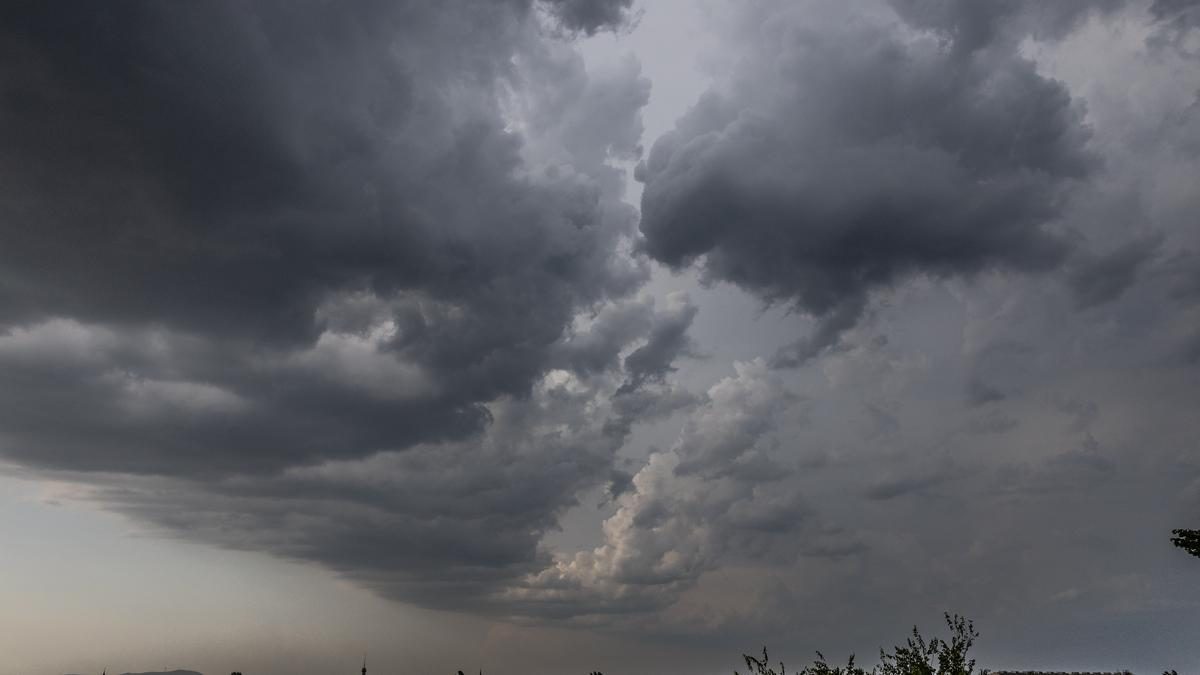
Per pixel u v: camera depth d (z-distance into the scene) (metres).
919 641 22.55
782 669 23.59
